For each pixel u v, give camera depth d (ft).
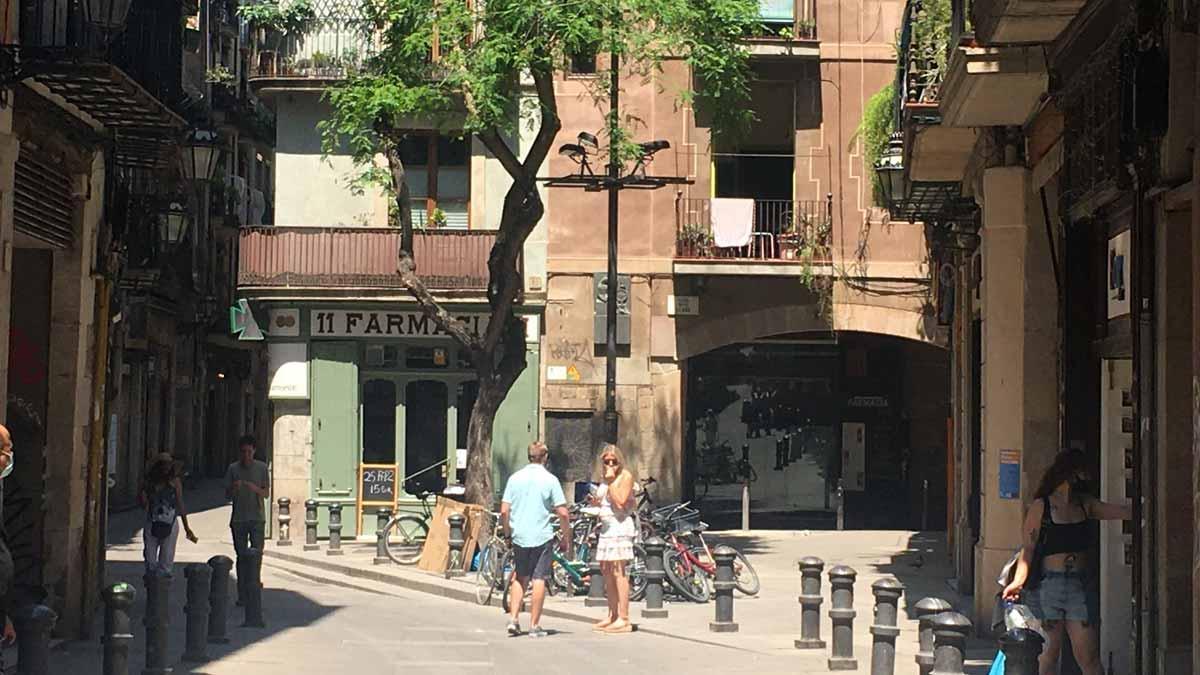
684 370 106.83
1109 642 45.70
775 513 111.55
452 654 53.31
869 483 111.75
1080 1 41.45
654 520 72.64
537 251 105.40
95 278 58.03
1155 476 37.24
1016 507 56.54
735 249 105.60
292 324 106.52
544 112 82.84
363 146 85.40
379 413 106.93
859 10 105.91
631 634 59.26
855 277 104.53
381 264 105.60
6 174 45.80
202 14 164.25
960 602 68.59
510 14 79.00
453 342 106.83
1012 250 56.13
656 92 105.50
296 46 108.78
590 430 105.19
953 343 86.12
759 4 91.04
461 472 106.63
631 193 105.40
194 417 187.32
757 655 53.36
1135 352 38.37
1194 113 33.83
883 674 44.57
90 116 54.80
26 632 33.17
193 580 49.96
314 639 56.85
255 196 189.26
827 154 105.50
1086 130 43.57
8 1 46.50
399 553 92.53
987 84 48.16
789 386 111.86
